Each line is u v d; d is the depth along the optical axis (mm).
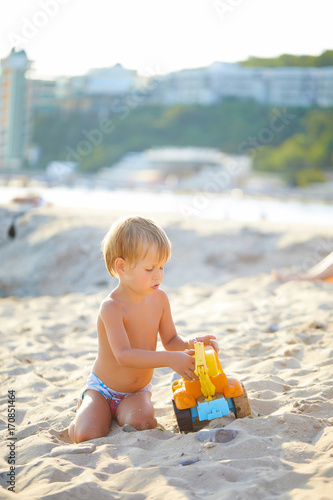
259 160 45875
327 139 47000
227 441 1996
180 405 2223
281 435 2029
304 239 8617
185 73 59812
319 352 3209
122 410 2361
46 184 22469
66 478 1829
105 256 2352
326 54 51812
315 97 50156
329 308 4535
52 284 7906
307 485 1607
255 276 6902
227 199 20047
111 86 51969
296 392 2496
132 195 20938
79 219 9539
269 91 54969
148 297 2430
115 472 1864
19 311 5465
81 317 4918
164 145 56625
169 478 1740
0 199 14266
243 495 1571
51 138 50969
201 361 2191
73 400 2781
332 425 2082
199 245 8555
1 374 3277
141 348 2400
